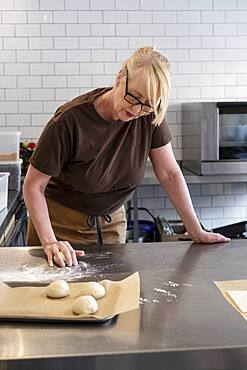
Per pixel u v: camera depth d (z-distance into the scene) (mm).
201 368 978
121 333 1034
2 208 2473
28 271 1464
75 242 2008
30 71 3848
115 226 2096
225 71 3965
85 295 1173
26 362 937
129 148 1843
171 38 3906
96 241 2029
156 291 1288
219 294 1266
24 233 3105
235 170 3463
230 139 3447
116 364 955
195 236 1810
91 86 3898
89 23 3842
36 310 1119
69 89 3889
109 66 3887
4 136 3086
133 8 3857
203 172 3451
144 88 1451
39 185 1751
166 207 4016
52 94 3881
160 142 1882
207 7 3904
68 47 3850
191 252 1672
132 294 1243
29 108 3879
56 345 984
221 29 3930
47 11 3807
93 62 3877
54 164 1742
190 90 3961
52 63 3857
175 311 1152
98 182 1874
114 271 1466
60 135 1720
